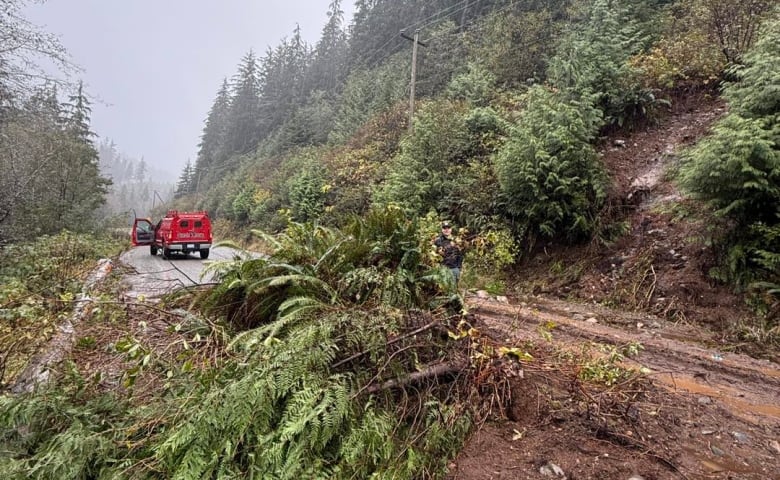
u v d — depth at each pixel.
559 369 3.51
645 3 13.34
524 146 8.69
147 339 3.24
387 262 3.83
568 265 8.37
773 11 8.95
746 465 2.53
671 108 10.30
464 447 2.59
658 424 2.97
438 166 12.01
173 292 4.19
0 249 9.30
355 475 2.04
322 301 3.34
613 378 3.35
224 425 2.05
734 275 5.82
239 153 61.28
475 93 15.41
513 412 3.02
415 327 3.17
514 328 4.24
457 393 2.90
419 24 32.78
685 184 6.16
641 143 9.90
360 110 29.14
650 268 7.00
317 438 2.08
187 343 2.90
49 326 3.56
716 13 10.02
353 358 2.68
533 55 15.56
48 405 2.36
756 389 3.79
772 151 5.18
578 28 14.27
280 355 2.38
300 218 17.78
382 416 2.40
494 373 3.16
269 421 2.16
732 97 6.52
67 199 19.50
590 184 8.50
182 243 14.07
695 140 8.84
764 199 5.47
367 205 15.30
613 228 8.16
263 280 3.37
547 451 2.57
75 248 10.21
